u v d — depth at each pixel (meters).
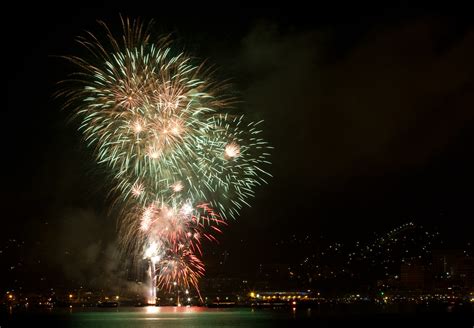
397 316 191.50
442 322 158.88
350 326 144.00
